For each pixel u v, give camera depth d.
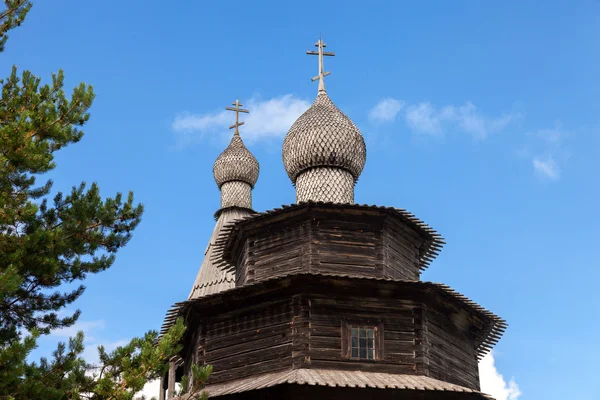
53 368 19.70
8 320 21.84
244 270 26.94
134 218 22.38
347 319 24.30
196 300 25.64
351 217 25.88
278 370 23.84
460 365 26.00
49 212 21.38
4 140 19.62
